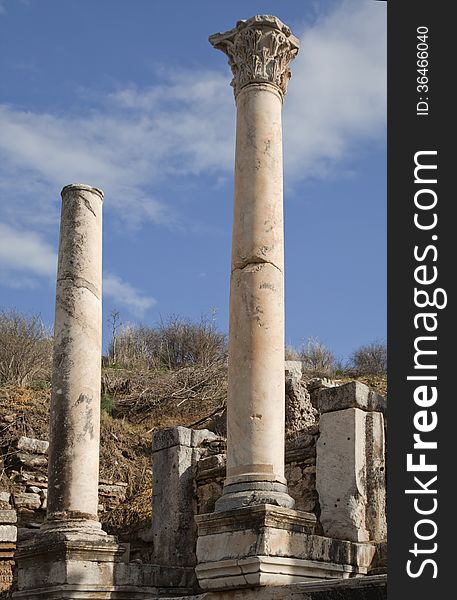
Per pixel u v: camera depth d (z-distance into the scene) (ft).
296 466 53.47
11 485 72.33
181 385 108.27
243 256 41.81
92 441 49.98
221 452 62.18
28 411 85.30
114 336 137.18
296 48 46.34
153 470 61.67
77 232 52.80
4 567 53.57
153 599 41.27
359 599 32.96
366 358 138.21
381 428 50.75
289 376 72.43
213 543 37.63
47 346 116.57
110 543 47.39
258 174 42.80
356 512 48.47
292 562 37.22
